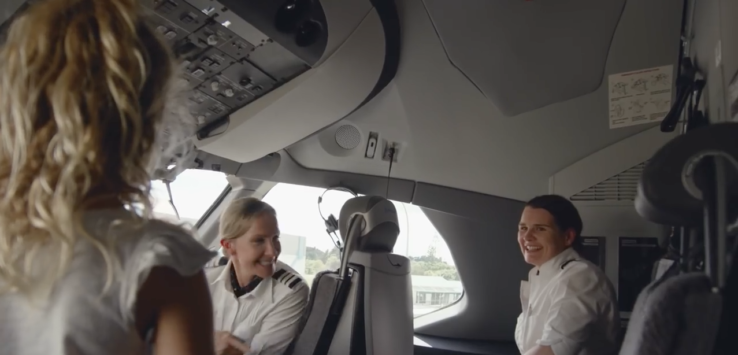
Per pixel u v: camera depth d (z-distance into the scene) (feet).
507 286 12.07
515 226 11.14
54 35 2.40
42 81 2.31
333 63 8.36
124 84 2.38
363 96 9.39
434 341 12.33
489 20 9.43
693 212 3.09
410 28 9.64
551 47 9.63
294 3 7.22
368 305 7.89
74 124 2.27
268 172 11.64
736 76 5.16
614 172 10.10
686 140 3.17
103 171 2.39
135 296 2.31
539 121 10.44
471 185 11.26
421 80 10.30
